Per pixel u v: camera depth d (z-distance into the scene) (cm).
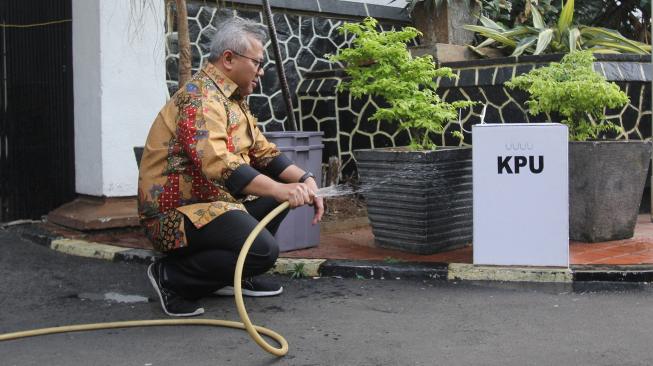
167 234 413
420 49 859
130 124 708
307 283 513
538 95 631
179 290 427
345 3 927
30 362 352
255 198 448
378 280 520
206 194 414
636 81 766
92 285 514
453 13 907
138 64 710
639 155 619
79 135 721
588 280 503
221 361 349
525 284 500
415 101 592
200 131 389
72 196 743
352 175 858
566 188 502
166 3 773
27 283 521
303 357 354
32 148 752
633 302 450
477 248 516
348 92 856
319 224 667
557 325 402
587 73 620
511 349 361
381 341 378
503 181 509
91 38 696
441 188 571
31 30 746
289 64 883
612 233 619
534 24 912
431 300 462
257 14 855
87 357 358
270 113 868
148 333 397
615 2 1078
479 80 780
